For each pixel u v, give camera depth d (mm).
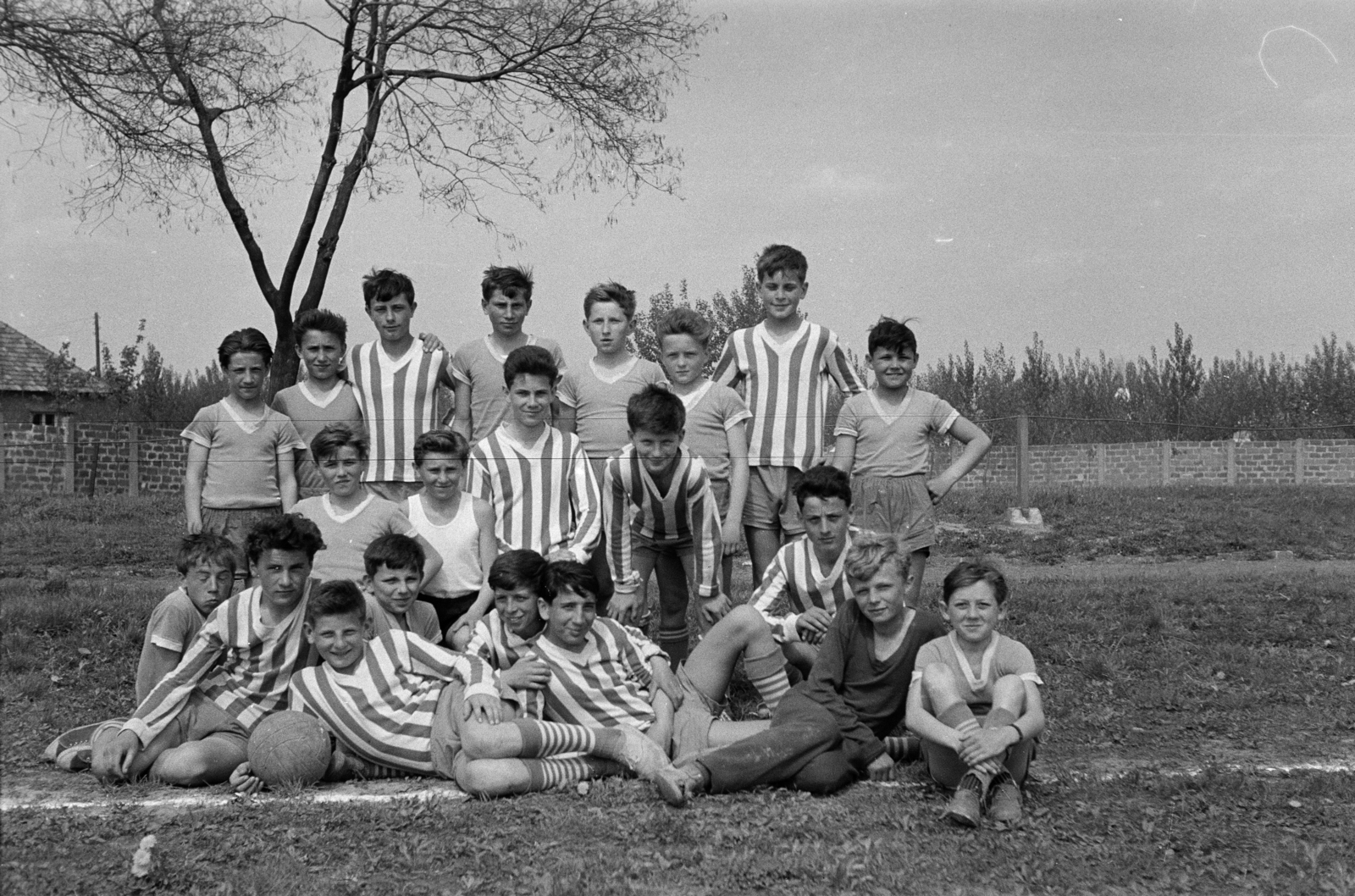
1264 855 3512
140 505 13266
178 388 18516
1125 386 22219
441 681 4539
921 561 5699
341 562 5242
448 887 3275
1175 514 13305
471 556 5289
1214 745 4867
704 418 5727
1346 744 4863
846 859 3455
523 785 4148
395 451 5961
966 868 3420
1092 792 4152
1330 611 7750
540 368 5340
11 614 6855
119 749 4316
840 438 5824
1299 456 18234
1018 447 13500
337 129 11508
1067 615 7512
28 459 14984
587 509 5348
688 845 3590
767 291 5879
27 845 3557
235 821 3816
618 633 4688
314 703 4414
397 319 5945
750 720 4891
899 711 4570
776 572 5074
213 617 4594
